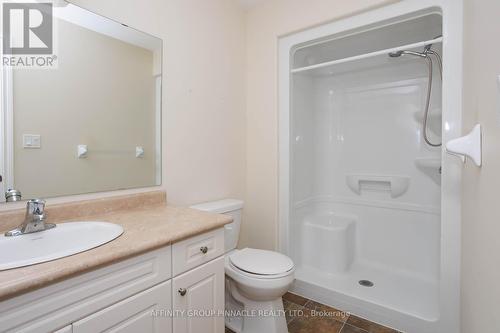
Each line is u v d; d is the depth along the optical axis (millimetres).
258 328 1445
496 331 642
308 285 1909
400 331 1527
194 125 1723
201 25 1753
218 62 1895
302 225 2234
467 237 1134
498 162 636
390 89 2234
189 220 1166
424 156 2066
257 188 2131
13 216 988
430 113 1973
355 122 2430
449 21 1362
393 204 2188
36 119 1072
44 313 660
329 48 2072
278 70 2012
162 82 1522
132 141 1397
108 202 1268
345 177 2475
